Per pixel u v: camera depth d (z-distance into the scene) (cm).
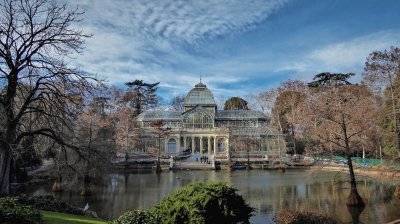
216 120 12712
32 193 4741
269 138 11106
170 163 8762
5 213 1655
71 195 4719
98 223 2217
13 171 4903
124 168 8525
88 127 4300
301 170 8262
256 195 4706
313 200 4316
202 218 1576
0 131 2870
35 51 2877
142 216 1602
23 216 1708
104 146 3897
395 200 4241
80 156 3155
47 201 2847
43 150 3509
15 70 2847
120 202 4256
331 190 5097
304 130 8756
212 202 1644
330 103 4550
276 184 5759
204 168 8738
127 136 9006
